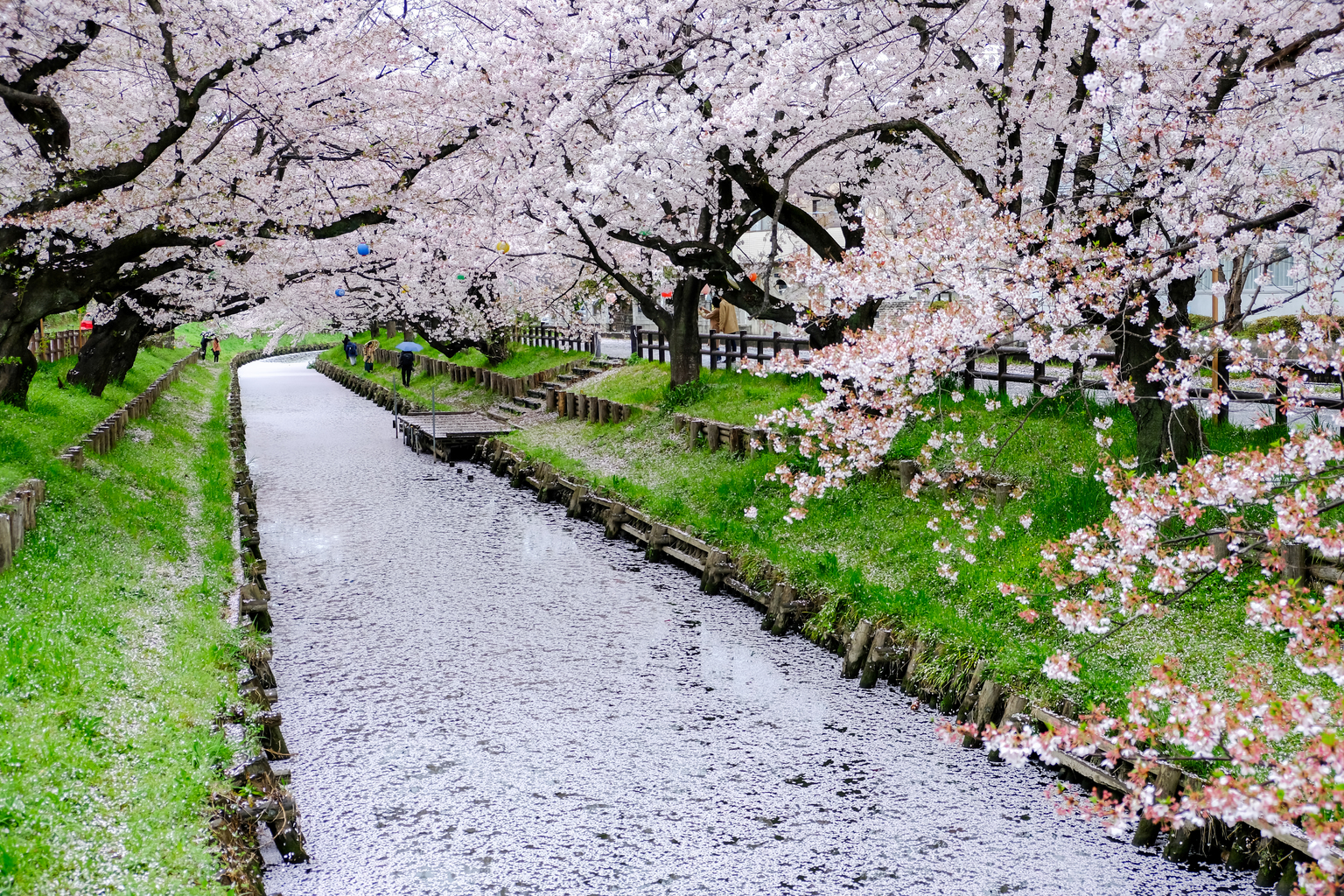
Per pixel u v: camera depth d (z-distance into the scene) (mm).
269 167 16656
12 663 7184
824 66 10922
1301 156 7891
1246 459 5668
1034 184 11141
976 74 11055
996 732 5715
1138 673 8156
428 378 42844
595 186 12211
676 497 15961
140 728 7059
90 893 5152
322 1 13648
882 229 9844
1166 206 8125
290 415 37438
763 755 8633
